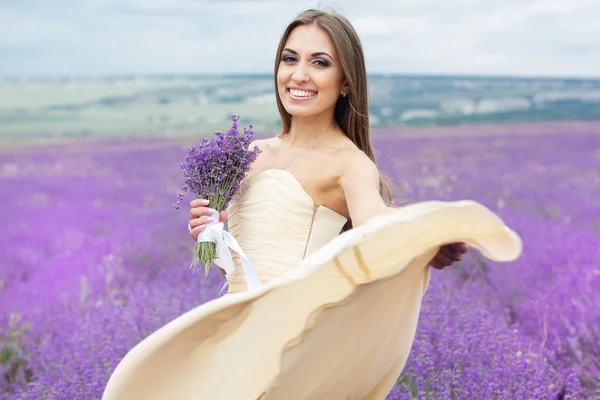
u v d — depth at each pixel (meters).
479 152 14.76
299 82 3.07
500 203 8.74
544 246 6.69
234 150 3.01
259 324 2.51
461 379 3.86
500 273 6.02
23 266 7.37
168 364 2.57
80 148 18.03
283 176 3.03
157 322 4.89
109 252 7.56
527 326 4.90
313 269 2.40
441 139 17.19
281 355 2.53
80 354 4.60
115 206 10.72
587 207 8.97
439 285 5.47
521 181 11.09
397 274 2.52
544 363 4.08
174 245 7.76
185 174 3.03
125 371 2.53
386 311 2.65
